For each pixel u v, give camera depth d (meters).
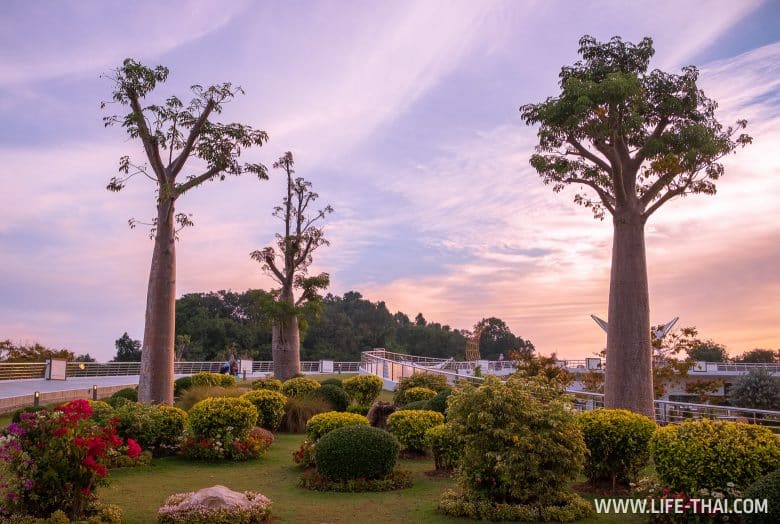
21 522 7.32
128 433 12.94
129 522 8.51
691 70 16.52
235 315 79.25
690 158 15.66
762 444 8.02
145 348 18.12
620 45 17.25
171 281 18.58
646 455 10.20
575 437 9.06
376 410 16.42
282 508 9.47
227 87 19.31
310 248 33.28
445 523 8.62
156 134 18.70
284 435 17.36
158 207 18.81
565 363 34.81
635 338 15.89
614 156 16.33
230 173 19.75
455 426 9.41
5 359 48.84
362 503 9.80
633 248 16.38
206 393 18.19
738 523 7.77
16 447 7.61
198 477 11.76
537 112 17.12
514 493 8.87
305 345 79.00
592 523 8.55
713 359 60.00
